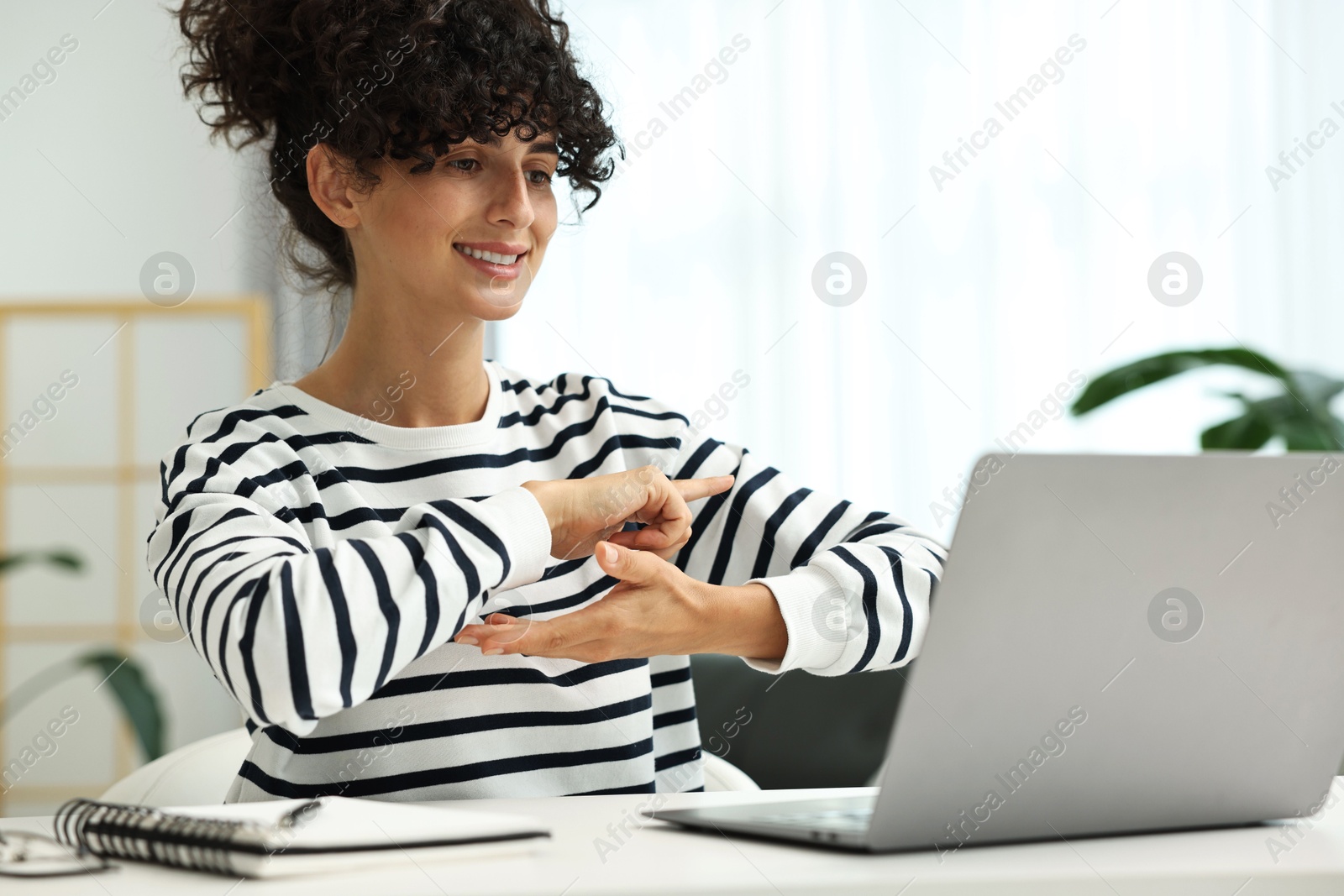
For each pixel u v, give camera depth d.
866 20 3.10
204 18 1.10
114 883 0.54
